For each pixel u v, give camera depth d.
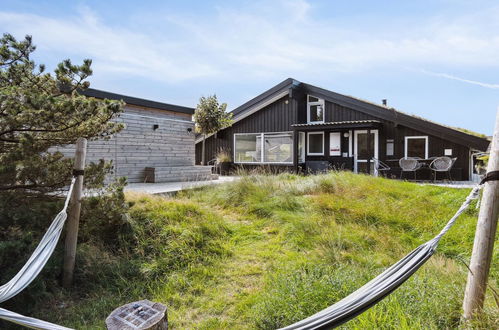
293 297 2.49
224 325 2.55
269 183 7.03
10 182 3.47
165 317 1.84
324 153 13.24
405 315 2.10
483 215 1.98
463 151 10.44
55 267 3.10
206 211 5.16
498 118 1.95
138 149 9.57
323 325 1.44
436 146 10.88
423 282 2.55
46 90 4.01
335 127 12.23
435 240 1.76
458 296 2.32
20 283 1.95
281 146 14.01
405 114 11.23
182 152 11.16
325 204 5.50
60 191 3.91
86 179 3.83
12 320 1.50
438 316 2.14
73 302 2.99
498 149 1.92
